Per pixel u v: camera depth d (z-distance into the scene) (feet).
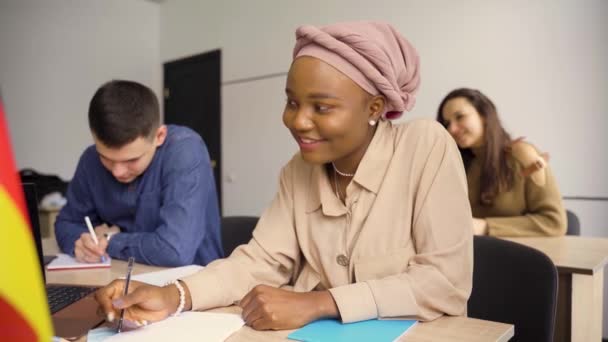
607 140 8.42
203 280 2.75
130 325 2.37
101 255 4.29
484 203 7.08
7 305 1.09
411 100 2.91
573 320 4.88
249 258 3.07
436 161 2.74
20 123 13.52
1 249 1.06
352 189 2.91
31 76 13.76
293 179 3.20
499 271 3.71
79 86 14.76
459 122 7.01
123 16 15.76
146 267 4.17
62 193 11.94
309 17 12.60
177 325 2.43
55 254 4.76
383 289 2.44
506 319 3.63
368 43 2.51
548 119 9.04
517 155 6.83
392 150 2.91
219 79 14.75
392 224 2.81
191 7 15.55
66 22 14.46
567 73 8.80
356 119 2.57
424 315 2.44
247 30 13.96
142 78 16.34
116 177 4.52
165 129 4.77
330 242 2.95
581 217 8.75
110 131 4.09
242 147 14.19
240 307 2.78
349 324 2.40
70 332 2.37
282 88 13.21
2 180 1.09
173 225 4.30
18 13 13.52
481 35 9.77
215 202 5.07
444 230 2.63
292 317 2.35
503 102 9.54
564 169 8.89
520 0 9.27
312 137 2.56
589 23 8.53
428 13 10.47
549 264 3.45
